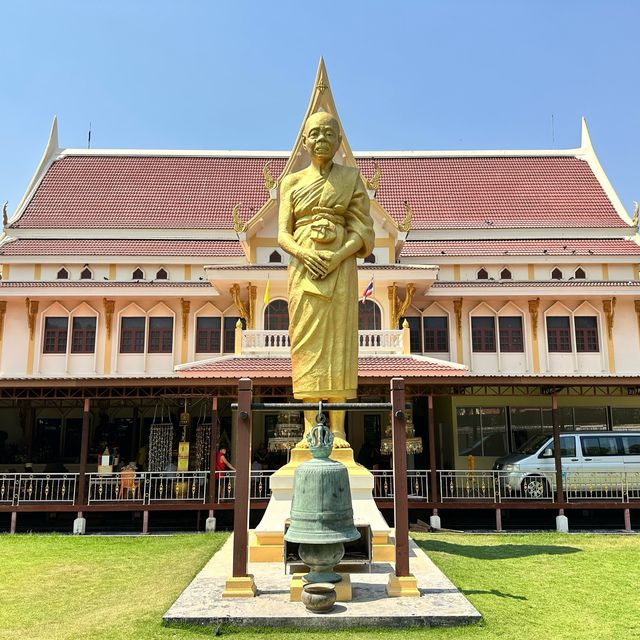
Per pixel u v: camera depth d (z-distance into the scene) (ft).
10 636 23.90
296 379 34.81
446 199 110.83
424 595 25.68
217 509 56.65
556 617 25.04
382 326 81.97
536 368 90.63
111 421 88.28
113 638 22.53
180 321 92.02
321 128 34.55
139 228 101.65
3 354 89.71
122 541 47.34
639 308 92.38
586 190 113.19
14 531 56.03
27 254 95.91
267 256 85.20
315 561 23.27
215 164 117.39
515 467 61.82
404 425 26.03
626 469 61.36
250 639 22.07
